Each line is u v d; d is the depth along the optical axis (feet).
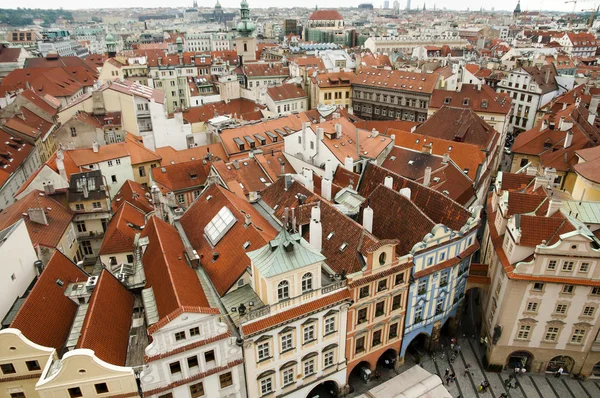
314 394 175.11
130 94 364.17
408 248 172.04
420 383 164.14
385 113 490.49
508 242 175.63
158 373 124.57
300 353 151.23
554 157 291.99
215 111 439.22
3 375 124.47
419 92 447.01
